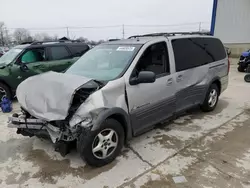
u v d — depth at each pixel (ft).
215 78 16.12
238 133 12.98
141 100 10.80
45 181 8.82
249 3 48.39
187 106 14.19
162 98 12.00
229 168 9.52
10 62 20.17
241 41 51.60
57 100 8.68
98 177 9.02
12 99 21.42
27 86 10.32
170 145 11.57
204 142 11.88
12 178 9.02
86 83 9.02
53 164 9.95
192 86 14.14
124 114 9.92
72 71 12.06
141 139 12.25
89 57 12.85
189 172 9.27
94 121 8.86
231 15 51.83
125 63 10.83
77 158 10.41
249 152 10.84
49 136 9.42
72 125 8.57
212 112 16.71
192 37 14.61
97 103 8.92
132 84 10.34
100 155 9.61
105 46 13.10
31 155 10.72
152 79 10.00
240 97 21.12
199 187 8.36
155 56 11.85
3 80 19.39
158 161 10.10
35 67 21.07
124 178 8.94
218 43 17.17
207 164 9.82
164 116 12.53
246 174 9.10
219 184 8.51
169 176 9.02
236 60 50.83
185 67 13.48
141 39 12.67
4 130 13.73
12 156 10.67
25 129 9.98
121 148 10.36
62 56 23.52
